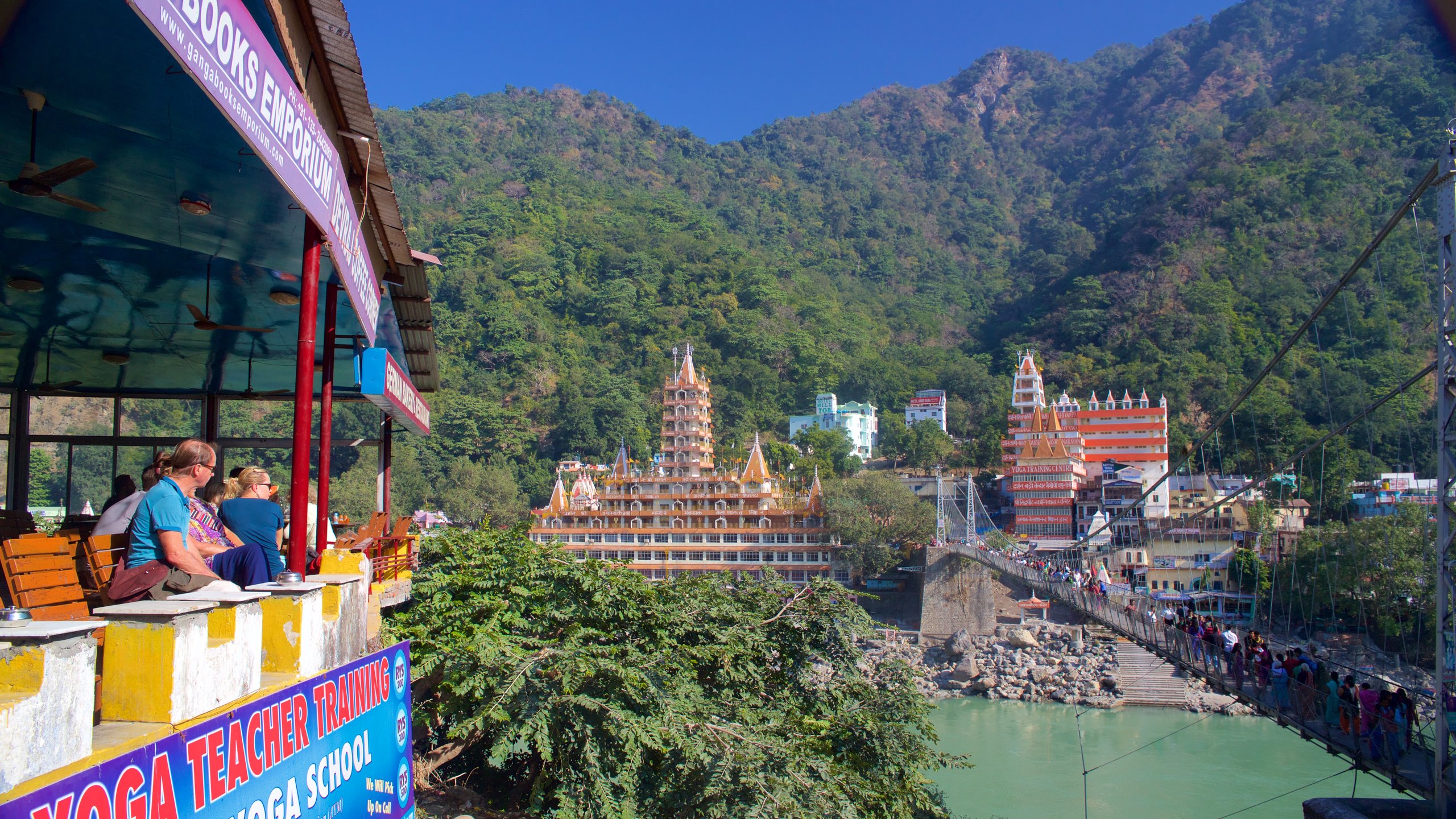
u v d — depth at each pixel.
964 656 79.12
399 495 119.50
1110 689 71.00
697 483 104.88
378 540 17.19
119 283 15.12
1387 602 48.25
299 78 9.43
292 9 9.06
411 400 18.45
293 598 8.44
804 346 193.12
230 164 10.77
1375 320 120.19
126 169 11.01
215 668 6.82
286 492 51.38
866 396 189.88
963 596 85.94
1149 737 58.41
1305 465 86.88
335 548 14.50
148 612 6.30
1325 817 21.81
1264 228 177.75
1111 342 173.75
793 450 147.88
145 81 9.01
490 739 18.61
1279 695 25.97
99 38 8.25
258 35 7.63
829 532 99.19
